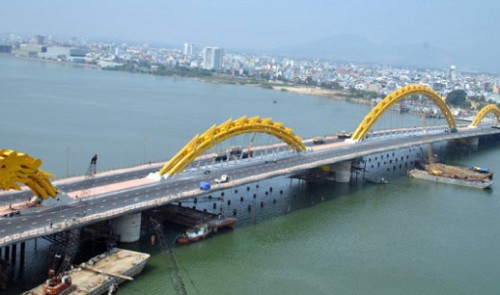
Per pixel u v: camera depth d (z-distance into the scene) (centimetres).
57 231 12706
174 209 17312
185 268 14100
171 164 18538
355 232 17938
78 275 12475
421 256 16238
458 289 14175
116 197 15700
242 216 18588
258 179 19100
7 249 13838
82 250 14412
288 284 13738
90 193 15950
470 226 19488
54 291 11306
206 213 17512
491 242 17875
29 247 14538
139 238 15338
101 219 13662
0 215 13412
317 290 13550
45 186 14288
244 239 16450
